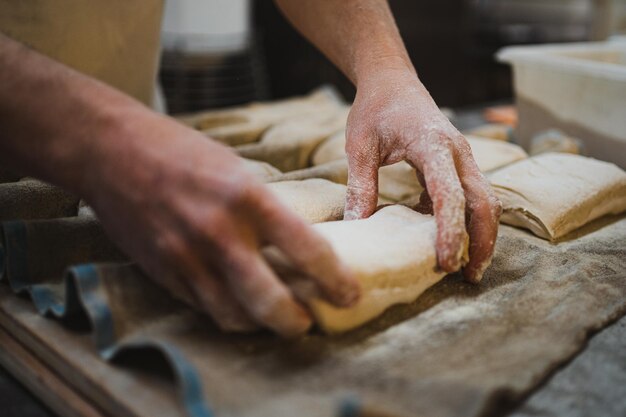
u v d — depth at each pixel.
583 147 1.29
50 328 0.68
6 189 0.86
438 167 0.77
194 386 0.54
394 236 0.73
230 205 0.56
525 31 2.72
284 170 1.26
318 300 0.61
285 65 2.71
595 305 0.74
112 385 0.58
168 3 2.05
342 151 1.23
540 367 0.61
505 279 0.81
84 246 0.77
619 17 1.81
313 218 0.86
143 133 0.59
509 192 0.99
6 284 0.78
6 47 0.64
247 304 0.57
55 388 0.64
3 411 0.66
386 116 0.88
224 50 2.18
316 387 0.57
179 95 2.14
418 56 2.66
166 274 0.60
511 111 1.88
